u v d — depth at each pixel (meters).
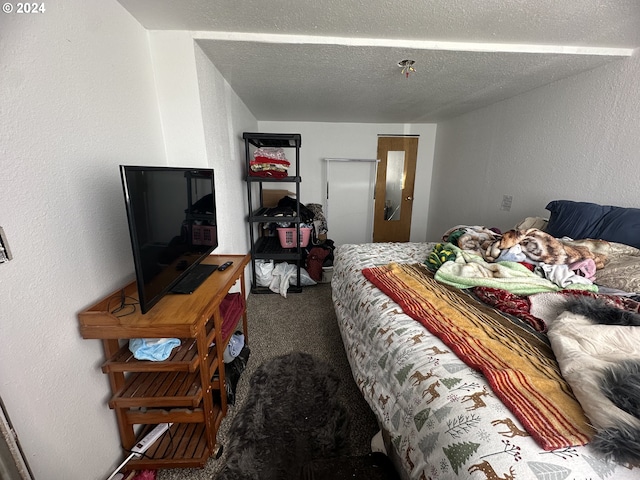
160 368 0.93
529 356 0.79
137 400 0.96
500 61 1.72
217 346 1.16
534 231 1.47
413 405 0.75
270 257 2.67
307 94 2.45
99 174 1.00
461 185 3.27
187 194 1.16
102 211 1.01
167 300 1.04
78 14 0.91
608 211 1.53
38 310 0.74
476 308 1.12
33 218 0.74
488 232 1.80
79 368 0.88
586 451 0.51
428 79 2.05
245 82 2.13
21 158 0.70
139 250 0.81
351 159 3.77
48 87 0.78
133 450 1.04
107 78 1.07
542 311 1.04
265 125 3.67
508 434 0.55
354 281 1.54
